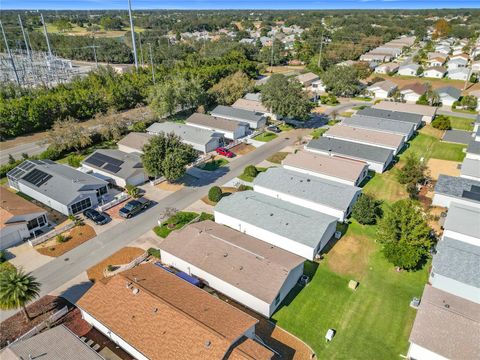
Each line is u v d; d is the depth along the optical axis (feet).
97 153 207.51
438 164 214.28
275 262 116.16
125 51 576.61
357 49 571.69
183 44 617.21
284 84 274.98
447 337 90.68
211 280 117.19
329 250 140.05
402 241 128.16
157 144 181.57
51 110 276.41
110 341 101.14
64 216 161.79
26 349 87.35
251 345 88.17
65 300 115.34
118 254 136.56
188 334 89.71
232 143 241.76
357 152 212.43
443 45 628.69
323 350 99.60
